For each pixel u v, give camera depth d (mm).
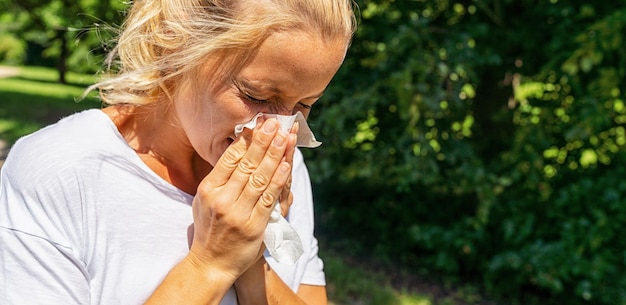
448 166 4844
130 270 1074
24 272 991
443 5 4863
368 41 4832
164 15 1017
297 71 960
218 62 971
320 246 5230
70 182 1029
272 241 1107
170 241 1110
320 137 4852
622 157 4625
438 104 4238
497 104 4957
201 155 1095
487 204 4434
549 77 4566
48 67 29797
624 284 4297
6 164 1080
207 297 1050
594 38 4000
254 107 1007
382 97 4516
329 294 4270
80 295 1028
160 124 1140
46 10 13617
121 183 1082
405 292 4457
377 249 5180
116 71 1149
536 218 4672
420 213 5273
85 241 1040
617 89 4422
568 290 4574
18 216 1006
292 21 933
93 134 1087
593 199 4422
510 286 4633
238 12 946
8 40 28828
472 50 4316
